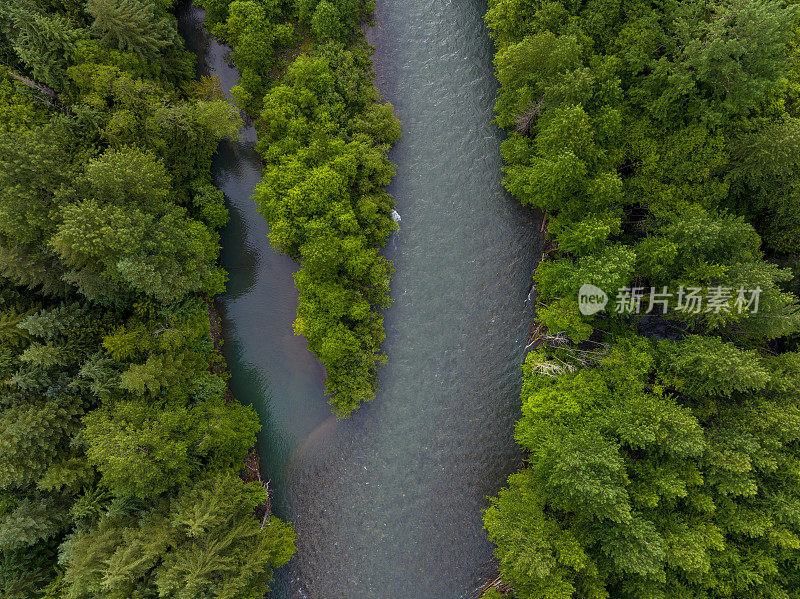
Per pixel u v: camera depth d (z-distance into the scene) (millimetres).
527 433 35375
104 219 31484
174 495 33938
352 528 40188
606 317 39031
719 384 33062
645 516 32312
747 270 32062
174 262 35531
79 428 33062
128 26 35250
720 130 36031
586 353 37062
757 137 34062
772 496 31312
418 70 46594
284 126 40656
